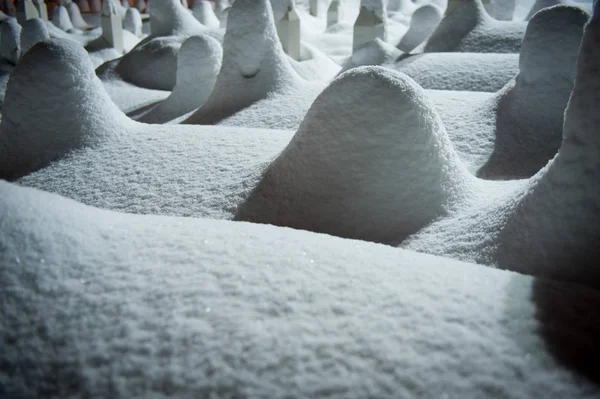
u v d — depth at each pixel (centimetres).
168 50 1151
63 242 172
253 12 663
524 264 246
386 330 144
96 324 142
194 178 385
